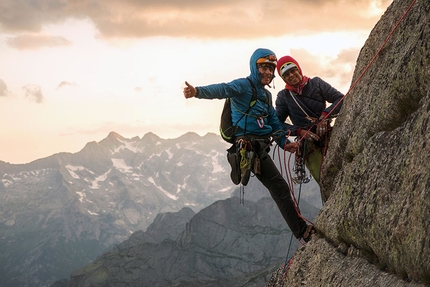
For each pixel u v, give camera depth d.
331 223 4.19
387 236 3.11
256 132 5.12
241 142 5.06
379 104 3.74
